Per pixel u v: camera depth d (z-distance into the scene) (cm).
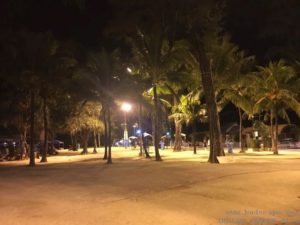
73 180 1881
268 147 4781
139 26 2945
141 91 3341
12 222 1037
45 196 1428
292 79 3806
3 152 5084
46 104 3850
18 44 3152
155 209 1170
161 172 2064
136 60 3338
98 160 3512
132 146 7344
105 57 3069
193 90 3944
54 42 3341
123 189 1552
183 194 1411
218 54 3216
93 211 1156
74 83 3247
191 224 991
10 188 1659
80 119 4931
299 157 3173
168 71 3203
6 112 4244
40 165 3142
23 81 3194
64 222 1029
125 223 1014
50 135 5509
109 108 3134
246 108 3844
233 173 1947
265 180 1686
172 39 2908
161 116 5006
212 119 2786
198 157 3484
